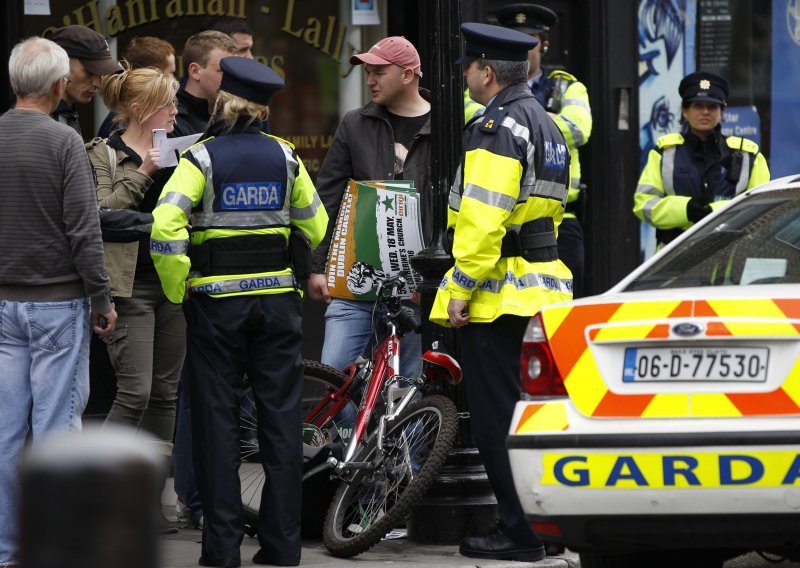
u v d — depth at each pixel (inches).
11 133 796.0
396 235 1016.9
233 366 852.6
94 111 1283.2
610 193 1478.8
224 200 841.5
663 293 650.2
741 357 601.0
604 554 702.5
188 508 1026.7
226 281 844.0
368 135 1048.8
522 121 831.1
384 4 1390.3
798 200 724.0
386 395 946.1
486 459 856.9
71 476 266.2
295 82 1369.3
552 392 642.2
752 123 1569.9
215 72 1042.1
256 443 983.6
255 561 869.2
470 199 818.2
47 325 800.3
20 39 1209.4
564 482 618.8
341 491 927.7
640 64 1492.4
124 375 941.2
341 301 1037.8
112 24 1295.5
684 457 594.2
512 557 863.7
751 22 1551.4
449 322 857.5
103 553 266.5
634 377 620.4
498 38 848.9
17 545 281.4
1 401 802.8
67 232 797.9
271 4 1355.8
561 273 860.0
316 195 881.5
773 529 587.5
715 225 738.2
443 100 941.8
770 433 584.4
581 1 1478.8
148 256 936.3
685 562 723.4
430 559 880.9
